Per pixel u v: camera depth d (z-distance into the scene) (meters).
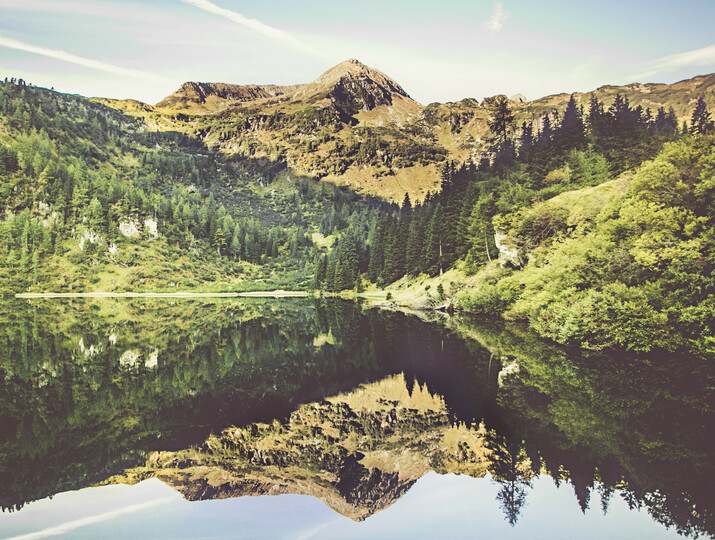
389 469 20.25
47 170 197.25
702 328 33.59
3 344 50.56
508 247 68.06
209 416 27.20
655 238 38.47
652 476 16.95
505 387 30.06
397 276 126.06
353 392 31.83
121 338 57.00
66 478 19.12
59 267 164.88
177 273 182.50
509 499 16.50
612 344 39.03
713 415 22.98
